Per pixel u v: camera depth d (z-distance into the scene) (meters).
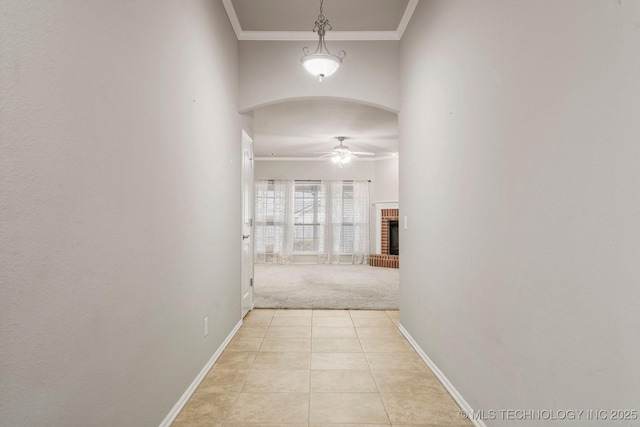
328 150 8.50
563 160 1.28
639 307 0.98
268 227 9.48
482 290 1.90
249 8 3.29
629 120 1.01
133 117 1.57
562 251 1.29
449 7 2.39
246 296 4.28
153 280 1.76
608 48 1.08
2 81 0.92
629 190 1.01
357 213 9.54
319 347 3.21
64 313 1.14
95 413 1.30
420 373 2.68
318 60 3.00
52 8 1.09
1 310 0.92
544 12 1.39
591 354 1.16
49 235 1.08
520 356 1.55
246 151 4.23
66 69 1.15
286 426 1.98
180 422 2.00
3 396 0.93
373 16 3.43
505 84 1.67
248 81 3.75
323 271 7.95
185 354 2.21
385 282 6.50
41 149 1.05
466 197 2.11
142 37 1.65
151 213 1.74
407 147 3.47
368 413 2.12
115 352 1.43
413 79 3.26
